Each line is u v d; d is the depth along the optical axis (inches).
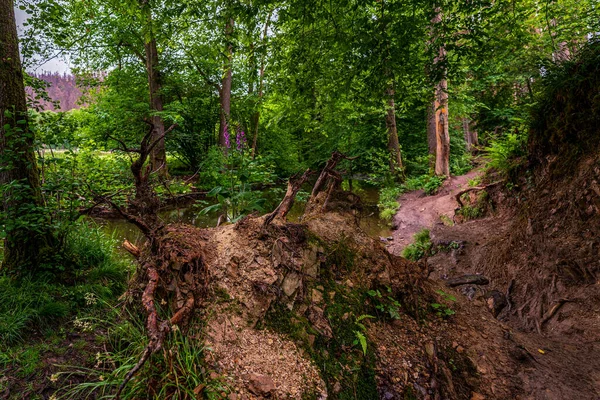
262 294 80.6
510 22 208.4
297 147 702.5
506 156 272.2
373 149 528.4
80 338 84.9
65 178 136.7
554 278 153.1
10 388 68.4
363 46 176.4
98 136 426.3
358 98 226.1
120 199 173.9
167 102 550.0
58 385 69.4
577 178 175.6
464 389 83.6
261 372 67.6
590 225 155.8
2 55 117.6
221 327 72.4
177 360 62.9
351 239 111.2
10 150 111.5
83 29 466.3
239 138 229.0
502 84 454.3
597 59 186.2
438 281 132.6
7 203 116.0
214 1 194.2
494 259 206.1
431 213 358.9
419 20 175.2
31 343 83.5
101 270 125.0
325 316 84.7
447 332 99.5
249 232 94.9
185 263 76.4
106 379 68.2
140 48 513.0
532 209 198.4
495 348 97.7
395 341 90.0
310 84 218.2
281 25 193.6
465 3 176.4
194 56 521.7
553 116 215.6
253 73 223.1
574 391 85.1
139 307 77.8
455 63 203.0
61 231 124.0
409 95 254.1
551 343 111.4
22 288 105.8
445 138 432.8
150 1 205.8
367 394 74.3
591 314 128.2
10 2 121.0
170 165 663.8
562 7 309.6
